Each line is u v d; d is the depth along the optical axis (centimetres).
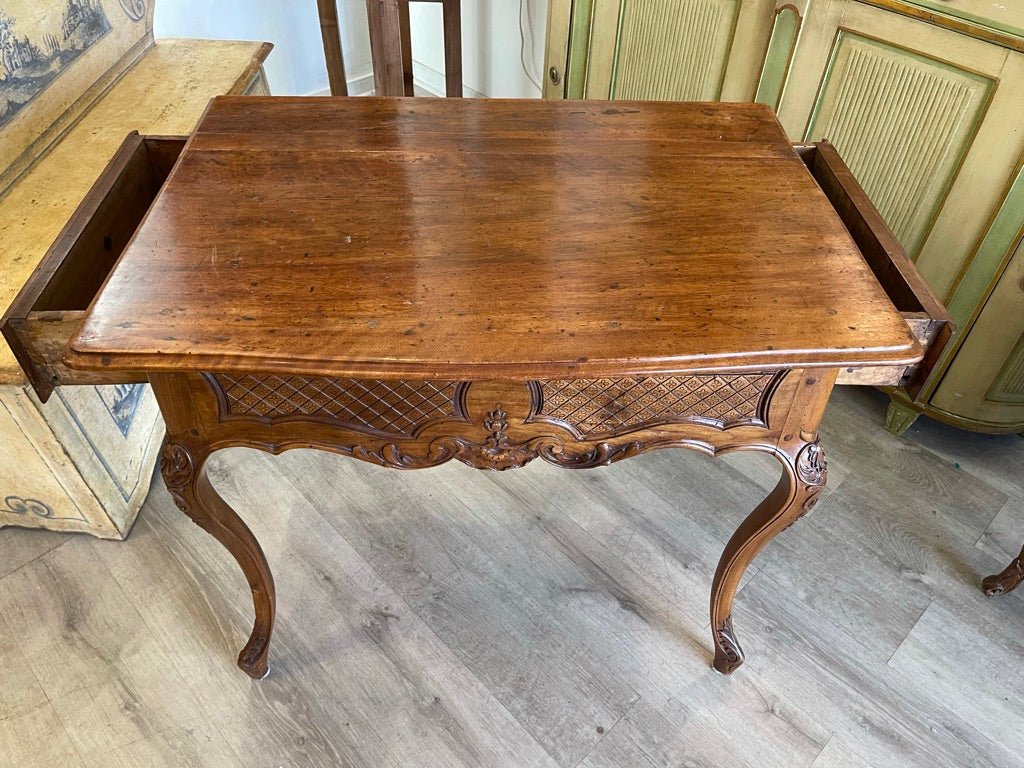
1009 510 168
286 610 146
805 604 149
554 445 102
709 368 84
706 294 92
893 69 151
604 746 129
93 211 109
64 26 164
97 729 128
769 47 168
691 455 178
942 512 167
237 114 124
